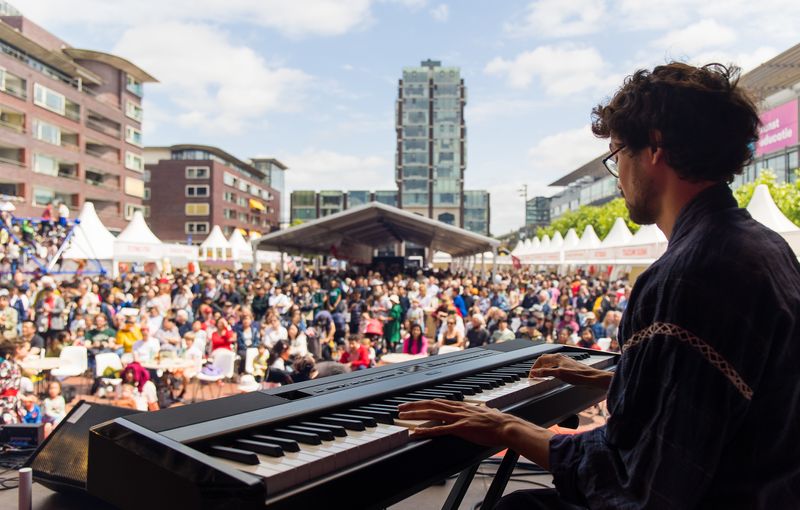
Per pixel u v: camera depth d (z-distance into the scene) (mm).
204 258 24750
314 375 6730
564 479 973
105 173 58812
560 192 112500
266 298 13586
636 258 14828
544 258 25859
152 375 8625
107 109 57562
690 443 830
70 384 9492
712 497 874
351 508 896
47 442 2283
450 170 104438
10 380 5535
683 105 975
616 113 1070
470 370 1606
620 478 901
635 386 915
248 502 757
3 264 13773
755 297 859
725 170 979
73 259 16766
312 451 919
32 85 45594
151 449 894
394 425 1101
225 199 90312
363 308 13078
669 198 1032
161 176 85875
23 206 44531
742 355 840
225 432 950
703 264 889
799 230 9055
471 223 108500
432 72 105688
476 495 2572
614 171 1157
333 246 26422
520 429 1053
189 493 817
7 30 43969
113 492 961
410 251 70188
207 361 8969
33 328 8664
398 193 104188
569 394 1592
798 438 889
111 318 11438
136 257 18641
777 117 47156
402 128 104688
